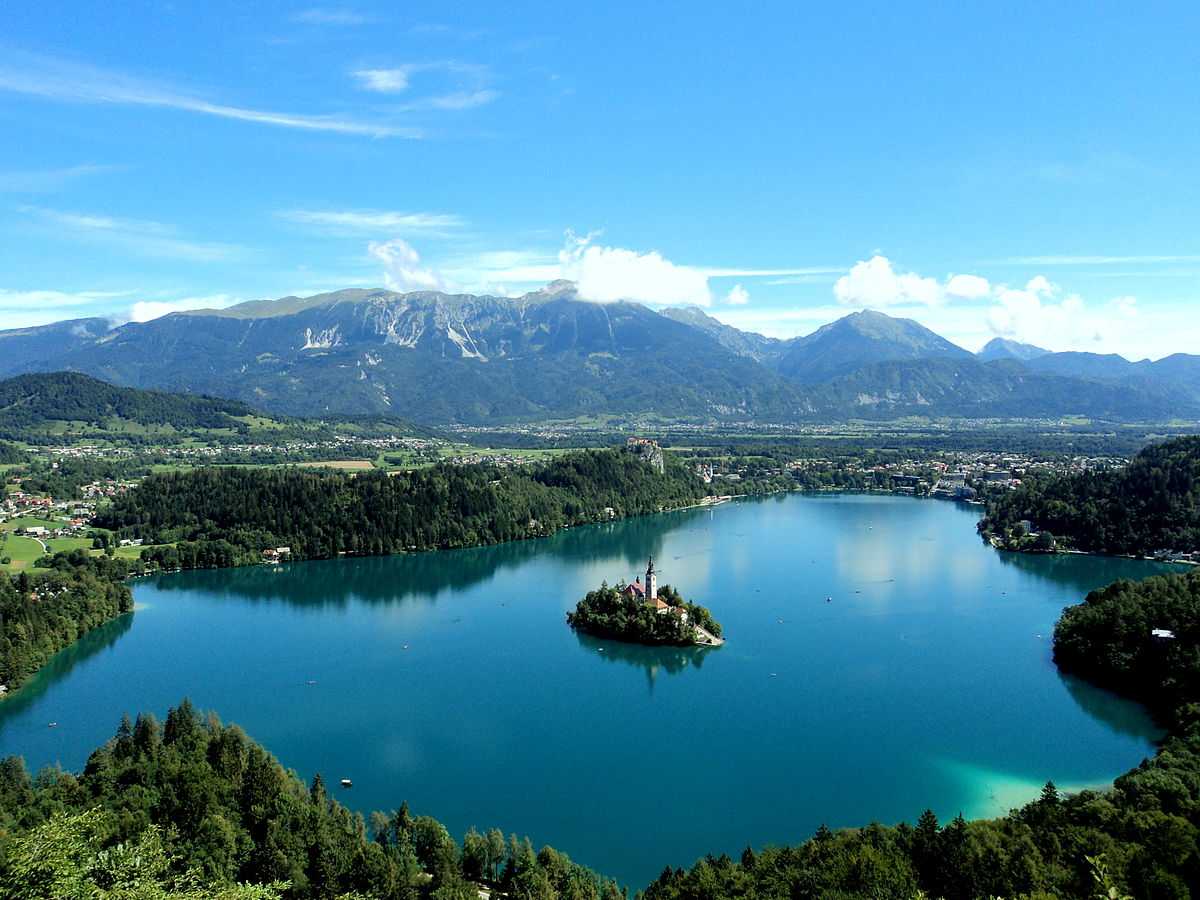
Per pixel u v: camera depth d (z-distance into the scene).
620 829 141.00
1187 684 179.00
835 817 144.00
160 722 182.88
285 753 170.62
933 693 198.12
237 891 79.69
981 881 100.88
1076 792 149.25
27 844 71.50
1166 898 94.50
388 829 128.62
